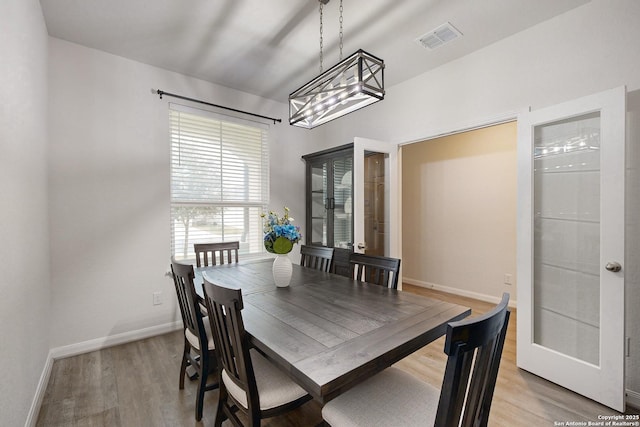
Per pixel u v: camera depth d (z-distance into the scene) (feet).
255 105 12.30
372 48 8.55
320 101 6.08
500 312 2.94
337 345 3.70
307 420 5.66
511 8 6.82
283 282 6.48
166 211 10.01
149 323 9.59
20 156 5.31
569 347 6.70
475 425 3.44
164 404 6.09
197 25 7.61
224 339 4.28
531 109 7.51
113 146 9.01
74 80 8.38
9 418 4.45
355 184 9.95
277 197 13.01
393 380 4.31
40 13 6.88
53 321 7.99
